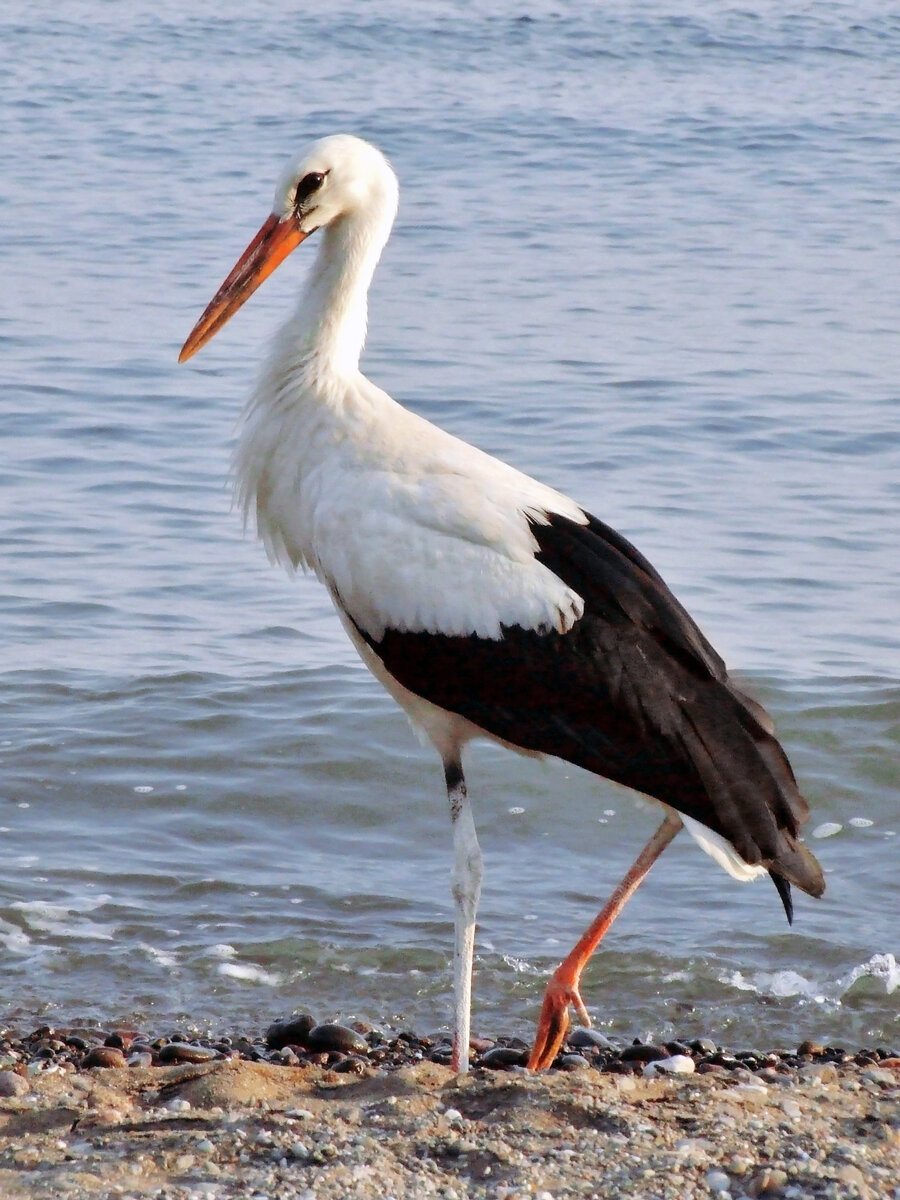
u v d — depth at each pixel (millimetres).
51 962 11211
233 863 12688
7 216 34156
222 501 19938
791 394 24109
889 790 13945
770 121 46094
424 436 9430
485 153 42156
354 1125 7488
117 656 15883
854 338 27016
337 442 9430
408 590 9070
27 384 23734
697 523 19328
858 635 16469
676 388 24297
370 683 15508
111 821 13188
